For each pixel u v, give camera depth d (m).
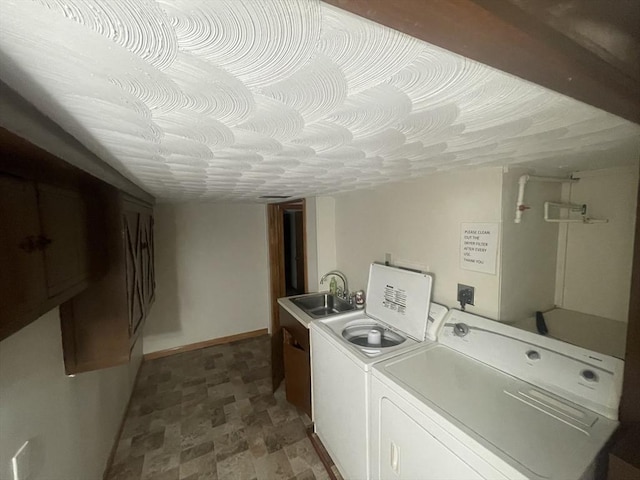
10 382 1.01
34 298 0.83
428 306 1.82
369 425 1.51
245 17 0.31
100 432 1.87
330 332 1.97
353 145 0.90
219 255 3.91
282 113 0.61
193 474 1.93
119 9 0.28
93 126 0.68
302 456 2.06
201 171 1.35
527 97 0.55
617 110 0.59
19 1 0.26
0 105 0.47
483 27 0.33
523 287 1.61
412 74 0.45
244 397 2.77
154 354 3.62
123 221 1.50
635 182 1.43
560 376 1.21
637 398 0.93
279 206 3.93
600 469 0.90
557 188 1.71
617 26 0.44
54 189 1.01
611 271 1.52
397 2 0.29
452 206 1.74
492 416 1.08
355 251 2.74
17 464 1.01
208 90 0.49
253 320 4.18
